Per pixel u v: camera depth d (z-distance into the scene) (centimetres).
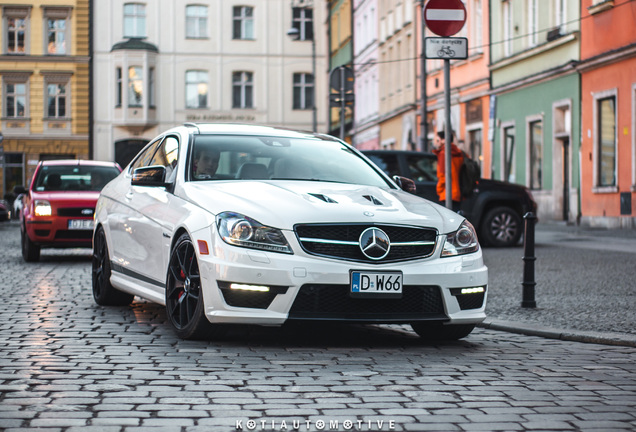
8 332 778
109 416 482
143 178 805
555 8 2902
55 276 1337
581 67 2684
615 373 629
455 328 761
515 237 1977
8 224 3691
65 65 5756
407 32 4325
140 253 848
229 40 6084
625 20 2459
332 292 683
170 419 477
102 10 5850
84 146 5778
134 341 733
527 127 3111
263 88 6134
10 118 5697
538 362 672
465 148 3662
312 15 6200
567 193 2912
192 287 725
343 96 2211
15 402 511
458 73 3731
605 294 1116
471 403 524
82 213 1603
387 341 769
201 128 864
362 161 880
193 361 645
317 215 691
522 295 1098
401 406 514
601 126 2641
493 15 3350
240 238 684
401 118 4488
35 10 5722
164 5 5984
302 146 866
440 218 736
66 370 607
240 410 498
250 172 805
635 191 2433
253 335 774
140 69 5872
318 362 652
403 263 701
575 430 467
